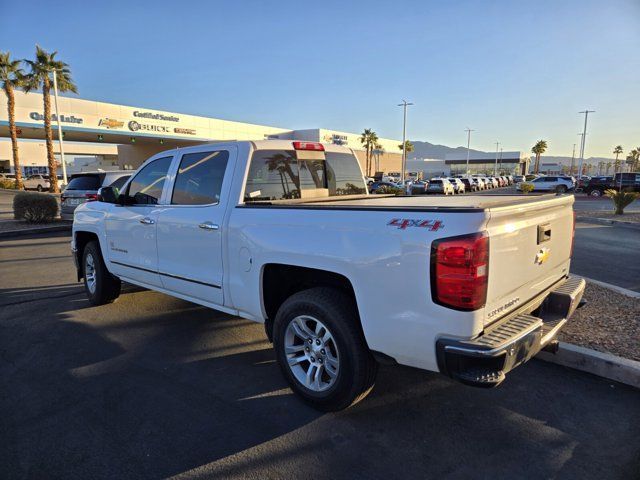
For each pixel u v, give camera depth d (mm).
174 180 4668
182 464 2859
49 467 2850
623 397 3596
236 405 3559
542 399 3574
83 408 3545
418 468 2785
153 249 4836
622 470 2742
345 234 3084
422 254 2697
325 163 5031
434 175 123062
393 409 3457
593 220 17188
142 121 43938
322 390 3357
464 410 3430
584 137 67438
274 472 2768
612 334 4562
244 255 3779
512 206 2820
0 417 3432
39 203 15531
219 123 51656
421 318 2742
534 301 3299
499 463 2818
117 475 2770
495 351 2547
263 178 4258
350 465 2822
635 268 8250
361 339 3146
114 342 4879
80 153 72688
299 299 3371
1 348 4746
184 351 4629
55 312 5922
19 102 36938
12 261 9570
